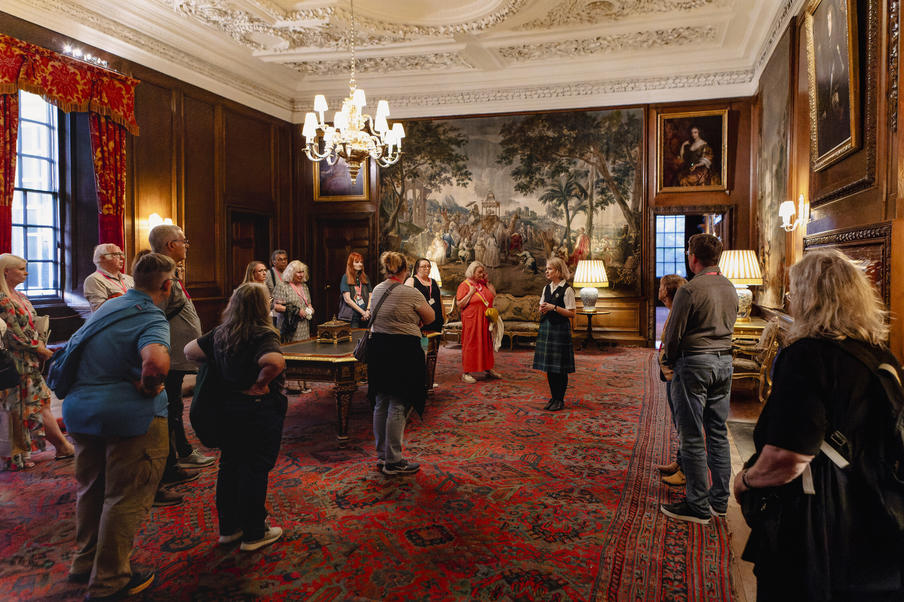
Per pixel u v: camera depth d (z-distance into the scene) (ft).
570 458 14.52
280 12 25.50
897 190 11.62
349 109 23.07
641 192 34.04
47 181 23.44
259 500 9.76
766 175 27.78
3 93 19.38
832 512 4.89
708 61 31.86
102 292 14.82
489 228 36.45
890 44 12.14
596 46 30.63
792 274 5.55
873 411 4.90
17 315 13.29
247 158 33.99
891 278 11.48
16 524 10.85
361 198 38.34
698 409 10.74
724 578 8.96
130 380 8.40
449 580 8.87
